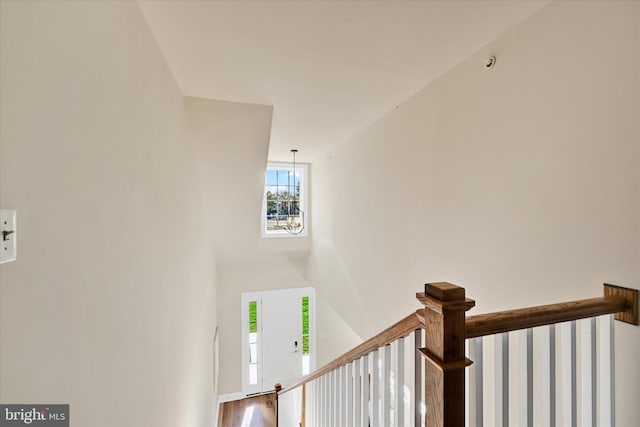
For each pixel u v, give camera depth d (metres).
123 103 1.02
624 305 1.03
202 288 3.16
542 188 1.32
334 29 1.47
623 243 1.04
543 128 1.31
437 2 1.28
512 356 1.42
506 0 1.27
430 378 0.81
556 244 1.26
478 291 1.67
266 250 5.02
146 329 1.26
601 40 1.10
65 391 0.68
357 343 3.66
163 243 1.56
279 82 2.04
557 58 1.25
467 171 1.74
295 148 4.07
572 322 0.98
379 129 2.77
